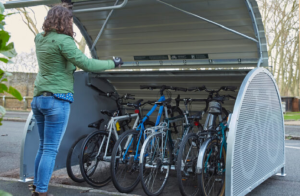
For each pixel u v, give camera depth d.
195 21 4.21
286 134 10.73
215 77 4.32
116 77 4.66
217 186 3.61
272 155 4.07
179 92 4.95
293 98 26.64
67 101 3.01
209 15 4.08
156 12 4.22
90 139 4.01
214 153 3.49
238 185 3.13
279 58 33.88
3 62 0.95
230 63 4.48
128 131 3.87
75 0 3.71
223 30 4.20
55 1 3.69
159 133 3.87
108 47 4.94
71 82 3.06
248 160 3.34
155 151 3.81
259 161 3.63
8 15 0.97
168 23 4.34
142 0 4.05
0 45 0.93
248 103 3.33
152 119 5.27
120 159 3.81
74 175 4.18
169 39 4.54
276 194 3.90
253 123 3.45
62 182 4.32
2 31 0.92
